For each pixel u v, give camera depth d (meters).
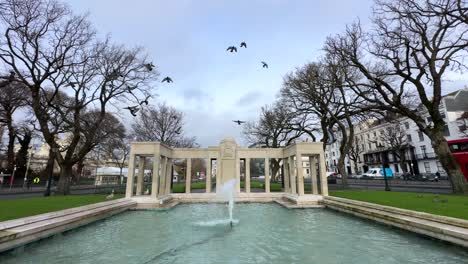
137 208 14.85
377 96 21.02
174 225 10.51
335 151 74.25
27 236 6.79
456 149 19.98
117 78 20.33
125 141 41.66
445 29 15.21
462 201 10.62
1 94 23.16
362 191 18.48
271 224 10.60
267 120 34.59
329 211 13.81
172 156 21.81
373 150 55.03
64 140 41.00
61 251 6.82
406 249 6.71
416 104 20.81
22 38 16.67
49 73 17.77
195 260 6.20
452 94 41.09
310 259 6.16
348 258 6.16
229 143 22.50
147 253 6.75
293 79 26.12
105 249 7.06
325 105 23.97
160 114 36.09
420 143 44.31
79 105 19.48
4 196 20.83
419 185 26.39
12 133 28.39
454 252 6.22
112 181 46.44
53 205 11.16
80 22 18.47
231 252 6.84
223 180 21.81
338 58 20.78
